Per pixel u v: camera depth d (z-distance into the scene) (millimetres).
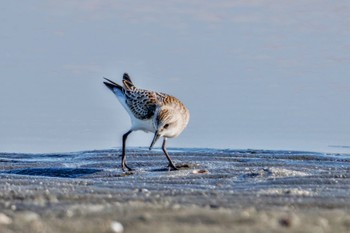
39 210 8422
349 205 9266
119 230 7473
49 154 16641
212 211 8211
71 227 7559
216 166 14625
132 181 12422
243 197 9758
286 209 8898
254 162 15117
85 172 14320
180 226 7598
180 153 16375
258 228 7570
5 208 8578
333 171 13539
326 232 7570
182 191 10398
